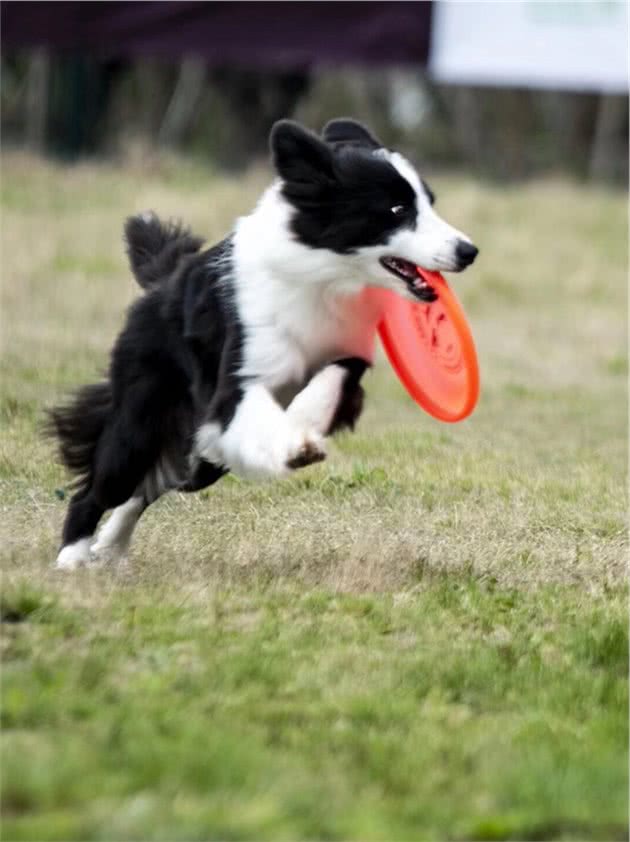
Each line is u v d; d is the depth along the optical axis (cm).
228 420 1033
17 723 761
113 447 1102
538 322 2697
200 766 706
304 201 1015
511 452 1622
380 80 5656
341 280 1030
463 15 2569
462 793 720
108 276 2633
